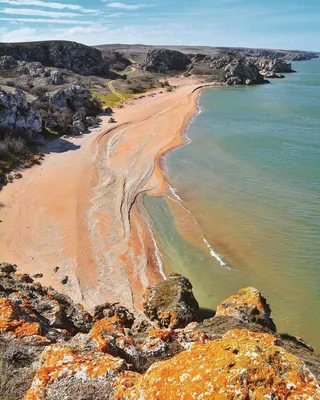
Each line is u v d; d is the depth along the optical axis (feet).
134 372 30.68
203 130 227.40
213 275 95.45
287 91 414.41
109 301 83.46
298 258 100.07
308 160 171.12
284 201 130.82
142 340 47.70
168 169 164.04
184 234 113.39
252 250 104.42
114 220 119.24
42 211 122.93
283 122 249.75
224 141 203.72
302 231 111.75
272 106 311.47
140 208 129.39
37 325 41.70
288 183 145.89
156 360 36.42
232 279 93.81
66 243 105.09
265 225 115.85
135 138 210.18
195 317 73.51
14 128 183.11
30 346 38.22
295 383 22.47
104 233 111.65
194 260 101.40
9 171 152.76
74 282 88.84
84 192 138.41
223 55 602.85
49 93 248.11
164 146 195.31
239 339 25.91
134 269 96.32
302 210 123.85
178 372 24.52
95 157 177.37
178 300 74.59
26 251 100.63
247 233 112.16
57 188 141.08
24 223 114.73
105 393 28.19
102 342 35.12
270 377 22.54
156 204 132.46
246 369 22.84
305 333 76.89
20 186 141.08
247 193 138.41
